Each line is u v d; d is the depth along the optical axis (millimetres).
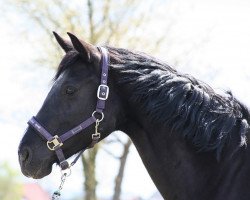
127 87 4043
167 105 3914
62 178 4062
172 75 4004
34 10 15188
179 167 3932
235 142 3855
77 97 4012
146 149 4051
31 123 4031
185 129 3895
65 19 15164
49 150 4000
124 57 4117
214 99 3961
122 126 4152
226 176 3809
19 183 50156
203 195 3848
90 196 15773
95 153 15492
